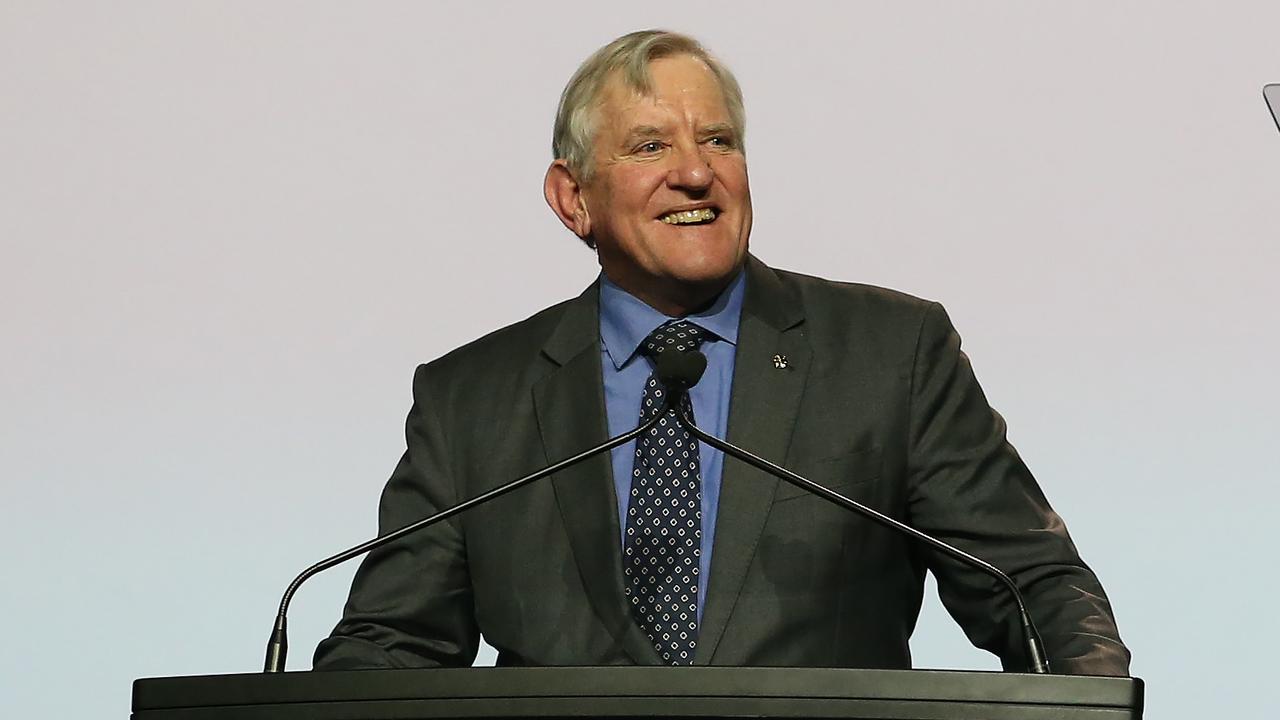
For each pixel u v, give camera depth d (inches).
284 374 489.4
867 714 233.6
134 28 508.1
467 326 495.2
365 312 493.7
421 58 506.6
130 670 470.0
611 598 330.6
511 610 338.0
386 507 357.7
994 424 346.3
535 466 346.6
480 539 345.7
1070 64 487.2
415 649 347.3
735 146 349.7
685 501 335.9
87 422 485.4
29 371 488.1
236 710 244.1
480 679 237.1
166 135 503.2
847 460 334.6
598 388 350.0
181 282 494.0
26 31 507.8
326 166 501.7
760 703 233.6
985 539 331.9
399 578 350.3
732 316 353.1
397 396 489.7
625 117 346.9
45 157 501.0
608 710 234.5
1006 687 233.8
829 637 325.7
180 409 486.6
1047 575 326.0
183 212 498.6
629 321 354.9
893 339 347.3
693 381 295.9
